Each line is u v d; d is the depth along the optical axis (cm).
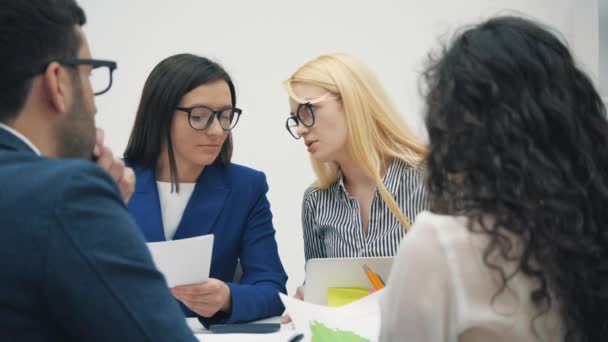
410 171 158
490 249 62
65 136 70
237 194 172
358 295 121
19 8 65
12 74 65
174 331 61
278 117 255
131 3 254
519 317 63
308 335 104
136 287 60
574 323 63
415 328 65
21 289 57
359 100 156
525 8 238
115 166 91
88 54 74
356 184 166
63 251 57
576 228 62
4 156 62
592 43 223
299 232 256
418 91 74
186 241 124
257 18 254
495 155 63
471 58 66
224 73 165
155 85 164
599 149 66
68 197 59
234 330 135
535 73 64
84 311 57
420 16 245
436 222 65
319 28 251
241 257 171
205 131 160
